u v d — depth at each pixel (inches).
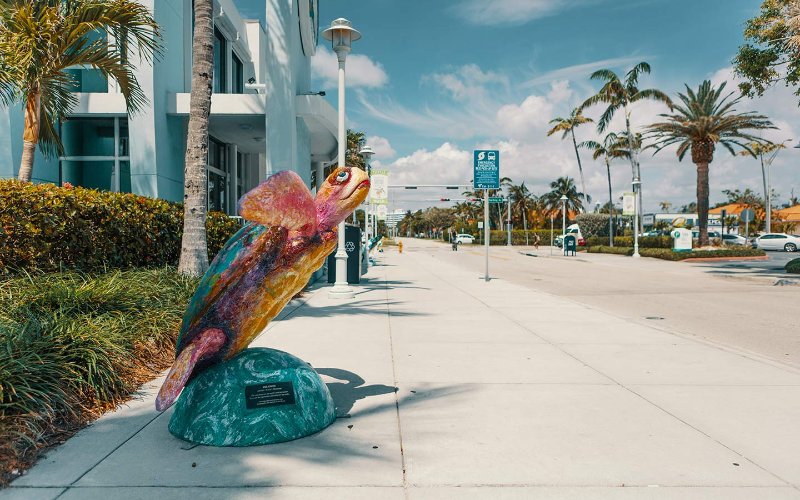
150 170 611.8
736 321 406.0
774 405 187.6
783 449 149.2
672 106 1486.2
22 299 216.1
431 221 5590.6
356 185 148.6
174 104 636.1
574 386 210.1
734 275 829.2
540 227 3742.6
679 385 212.4
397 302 467.2
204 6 354.3
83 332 197.6
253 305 149.3
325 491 122.9
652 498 120.9
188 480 127.8
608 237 2158.0
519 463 139.0
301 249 148.2
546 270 1003.3
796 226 3083.2
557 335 317.4
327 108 656.4
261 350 165.5
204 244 354.0
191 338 152.7
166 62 641.0
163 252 376.8
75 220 273.4
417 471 133.9
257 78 945.5
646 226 2864.2
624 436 158.1
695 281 771.4
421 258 1397.6
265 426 149.9
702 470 135.4
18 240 249.1
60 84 398.6
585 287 680.4
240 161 935.0
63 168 636.7
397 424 167.0
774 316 431.8
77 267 280.8
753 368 240.4
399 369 234.4
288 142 605.3
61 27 343.6
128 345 216.1
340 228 498.0
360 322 356.2
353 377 221.0
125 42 382.9
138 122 608.4
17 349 173.6
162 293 281.6
